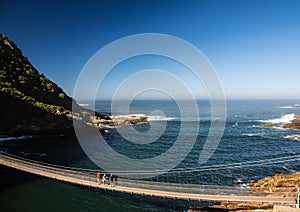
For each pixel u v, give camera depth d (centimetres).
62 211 2561
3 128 6456
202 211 2456
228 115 12388
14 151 5219
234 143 6178
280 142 6262
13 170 3728
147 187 2633
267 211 2133
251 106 19512
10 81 7712
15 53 9725
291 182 2950
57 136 7050
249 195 2353
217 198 2270
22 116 6781
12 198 2827
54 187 3167
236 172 3828
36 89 8388
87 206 2692
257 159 4769
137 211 2583
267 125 8900
